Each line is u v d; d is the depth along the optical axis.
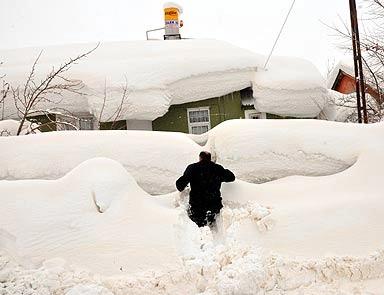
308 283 4.64
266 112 12.64
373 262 4.75
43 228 4.96
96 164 5.70
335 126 6.88
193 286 4.57
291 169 6.48
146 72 11.20
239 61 12.27
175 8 16.09
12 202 5.17
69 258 4.77
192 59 11.84
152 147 6.63
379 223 5.16
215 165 5.84
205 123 12.38
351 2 10.04
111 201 5.32
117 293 4.42
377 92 12.98
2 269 4.45
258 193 5.96
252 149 6.47
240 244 5.05
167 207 5.86
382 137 6.63
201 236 5.32
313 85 12.47
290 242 5.07
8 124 8.87
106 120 10.84
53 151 6.49
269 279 4.65
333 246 4.98
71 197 5.29
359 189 5.77
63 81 11.09
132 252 4.86
